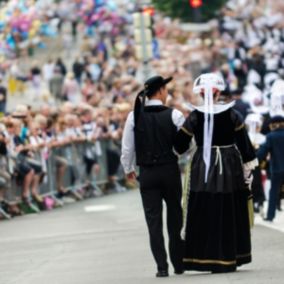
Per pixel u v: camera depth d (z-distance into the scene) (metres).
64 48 106.38
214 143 28.20
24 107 50.44
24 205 49.09
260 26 107.31
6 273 31.19
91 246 35.75
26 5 96.44
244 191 28.25
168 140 28.52
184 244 28.22
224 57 98.75
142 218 44.28
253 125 41.72
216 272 27.97
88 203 52.47
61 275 29.89
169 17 106.69
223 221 27.97
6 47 92.81
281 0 111.00
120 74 87.88
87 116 56.56
